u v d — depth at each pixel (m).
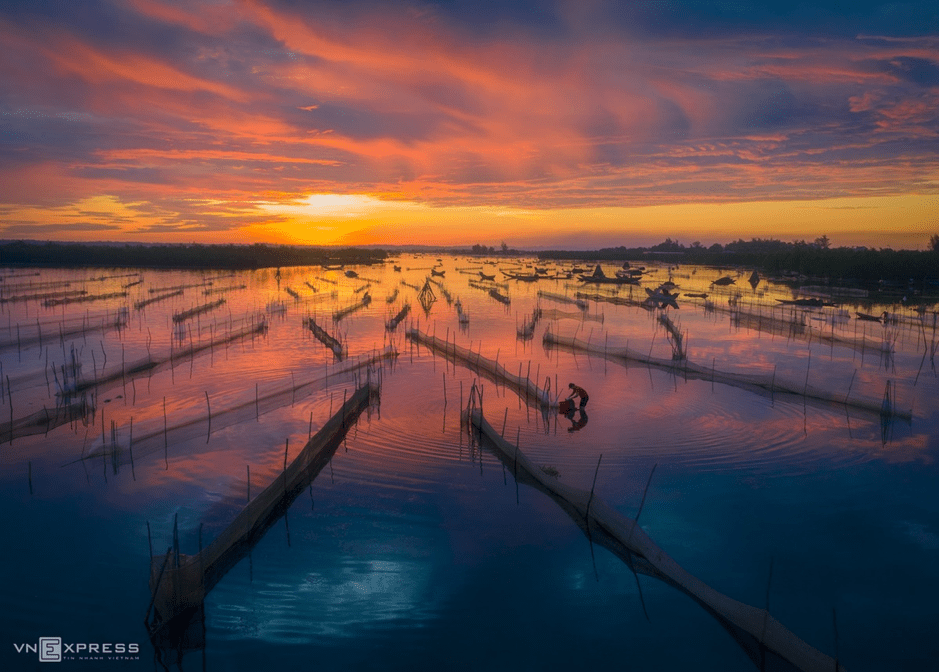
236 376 27.55
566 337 37.72
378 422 20.56
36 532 13.09
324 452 17.67
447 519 13.71
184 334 38.31
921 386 25.78
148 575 11.61
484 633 10.07
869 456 17.36
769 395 24.12
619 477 15.93
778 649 9.35
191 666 9.28
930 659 9.44
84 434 19.23
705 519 13.70
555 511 14.11
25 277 84.88
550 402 22.03
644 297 68.31
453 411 21.92
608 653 9.58
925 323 43.91
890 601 10.84
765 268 113.50
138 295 63.25
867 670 9.23
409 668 9.22
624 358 31.55
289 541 12.74
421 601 10.77
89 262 115.38
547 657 9.49
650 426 20.14
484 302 63.62
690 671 9.22
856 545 12.64
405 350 34.53
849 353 33.78
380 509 14.16
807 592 11.12
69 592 11.05
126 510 14.10
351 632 10.06
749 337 39.72
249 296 65.88
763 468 16.55
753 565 11.95
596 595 11.07
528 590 11.20
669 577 11.39
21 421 19.53
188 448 18.00
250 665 9.34
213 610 10.59
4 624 10.18
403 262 182.00
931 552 12.37
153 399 23.58
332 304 58.59
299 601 10.84
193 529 13.23
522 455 15.95
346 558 12.16
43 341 36.00
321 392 24.42
